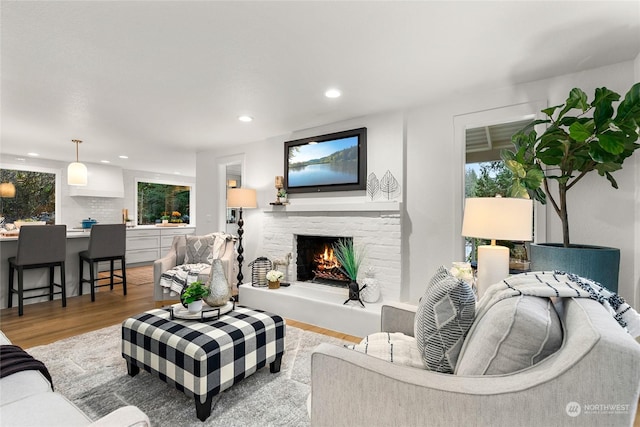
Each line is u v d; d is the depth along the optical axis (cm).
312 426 114
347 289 375
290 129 405
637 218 219
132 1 163
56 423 95
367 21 180
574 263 192
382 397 100
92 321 336
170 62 229
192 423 171
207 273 388
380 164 340
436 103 309
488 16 175
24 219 596
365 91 282
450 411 90
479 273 203
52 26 184
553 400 80
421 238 317
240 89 278
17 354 137
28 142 473
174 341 184
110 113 340
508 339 93
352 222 352
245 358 196
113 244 438
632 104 179
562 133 202
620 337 77
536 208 258
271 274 376
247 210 477
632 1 162
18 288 354
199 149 529
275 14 174
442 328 122
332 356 111
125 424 81
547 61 227
